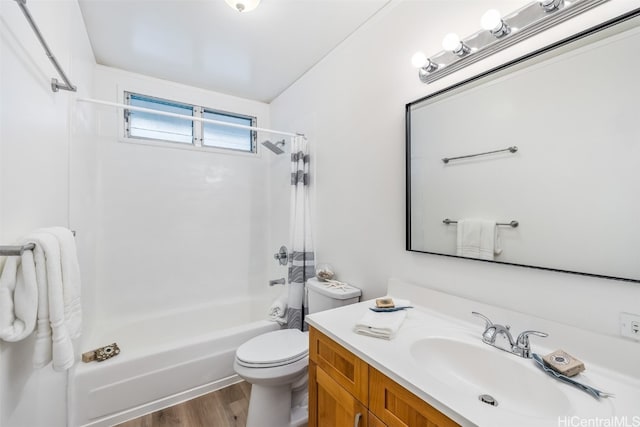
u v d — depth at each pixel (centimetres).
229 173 290
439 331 114
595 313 89
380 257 166
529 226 103
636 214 81
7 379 79
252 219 304
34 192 99
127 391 170
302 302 221
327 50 208
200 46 204
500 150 112
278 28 184
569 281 95
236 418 173
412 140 146
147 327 242
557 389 81
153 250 252
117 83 236
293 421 164
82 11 167
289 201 271
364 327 111
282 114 282
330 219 208
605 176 86
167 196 259
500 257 111
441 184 133
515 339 104
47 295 85
